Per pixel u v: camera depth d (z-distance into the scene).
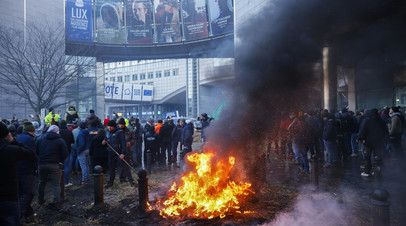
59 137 4.75
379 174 5.15
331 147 7.48
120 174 6.50
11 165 2.64
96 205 4.52
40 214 4.36
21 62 17.50
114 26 35.69
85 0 32.97
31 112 20.88
